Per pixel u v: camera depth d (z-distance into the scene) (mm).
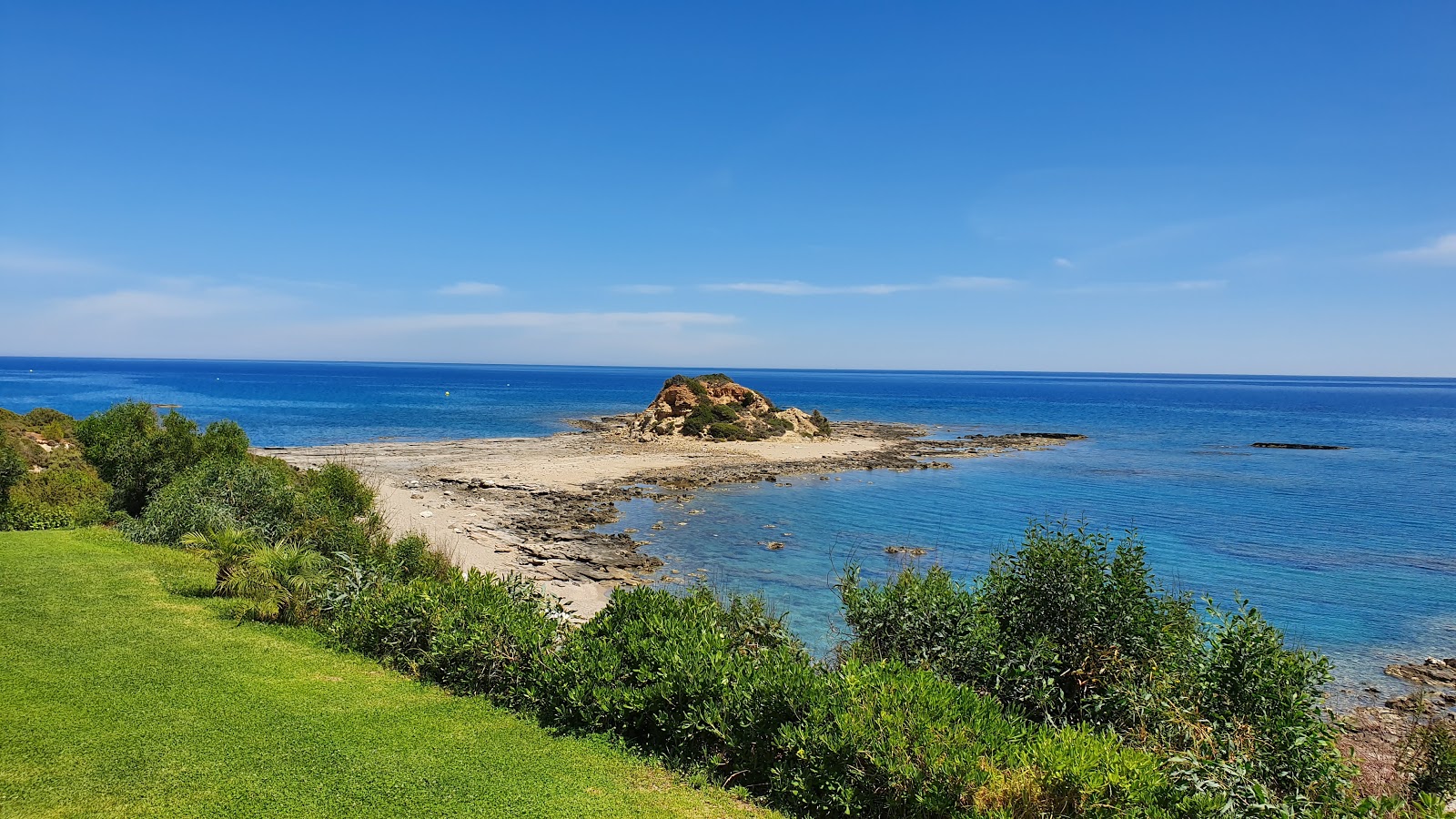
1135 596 9453
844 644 11977
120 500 23750
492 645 10656
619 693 9344
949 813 6926
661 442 61625
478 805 7387
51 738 8109
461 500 36438
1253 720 8055
